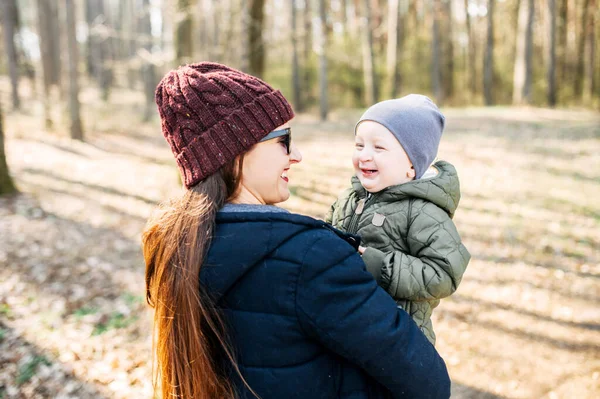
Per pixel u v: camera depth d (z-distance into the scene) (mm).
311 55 24438
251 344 1034
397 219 1459
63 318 4367
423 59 25906
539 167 9297
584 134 12219
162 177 9750
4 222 6840
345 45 24312
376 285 1083
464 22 30547
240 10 11570
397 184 1497
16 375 3525
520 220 6680
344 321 997
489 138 12281
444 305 4648
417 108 1529
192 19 11930
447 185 1451
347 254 1053
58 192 8594
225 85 1123
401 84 25172
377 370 1039
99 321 4348
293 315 1010
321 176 9078
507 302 4641
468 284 5039
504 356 3826
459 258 1380
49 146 13438
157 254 1143
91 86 29312
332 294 999
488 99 23094
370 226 1498
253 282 1022
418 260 1380
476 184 8398
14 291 4824
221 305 1049
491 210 7121
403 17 30094
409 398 1077
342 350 1019
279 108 1149
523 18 18594
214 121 1109
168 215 1146
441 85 25438
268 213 1067
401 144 1472
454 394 3428
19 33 26578
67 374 3578
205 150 1107
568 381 3461
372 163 1489
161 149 13383
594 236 5988
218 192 1109
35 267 5418
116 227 6941
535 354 3822
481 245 5953
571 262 5352
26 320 4285
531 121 14820
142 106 22531
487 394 3406
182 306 1052
